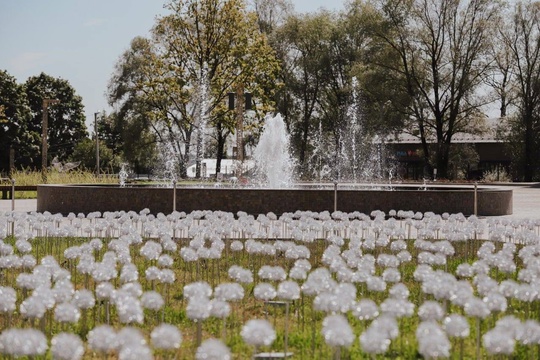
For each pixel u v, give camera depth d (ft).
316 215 48.29
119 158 260.21
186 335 23.79
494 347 16.97
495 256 28.43
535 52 183.21
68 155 273.75
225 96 152.66
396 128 170.50
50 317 24.75
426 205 67.56
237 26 152.46
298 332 24.02
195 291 21.67
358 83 169.37
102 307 27.53
